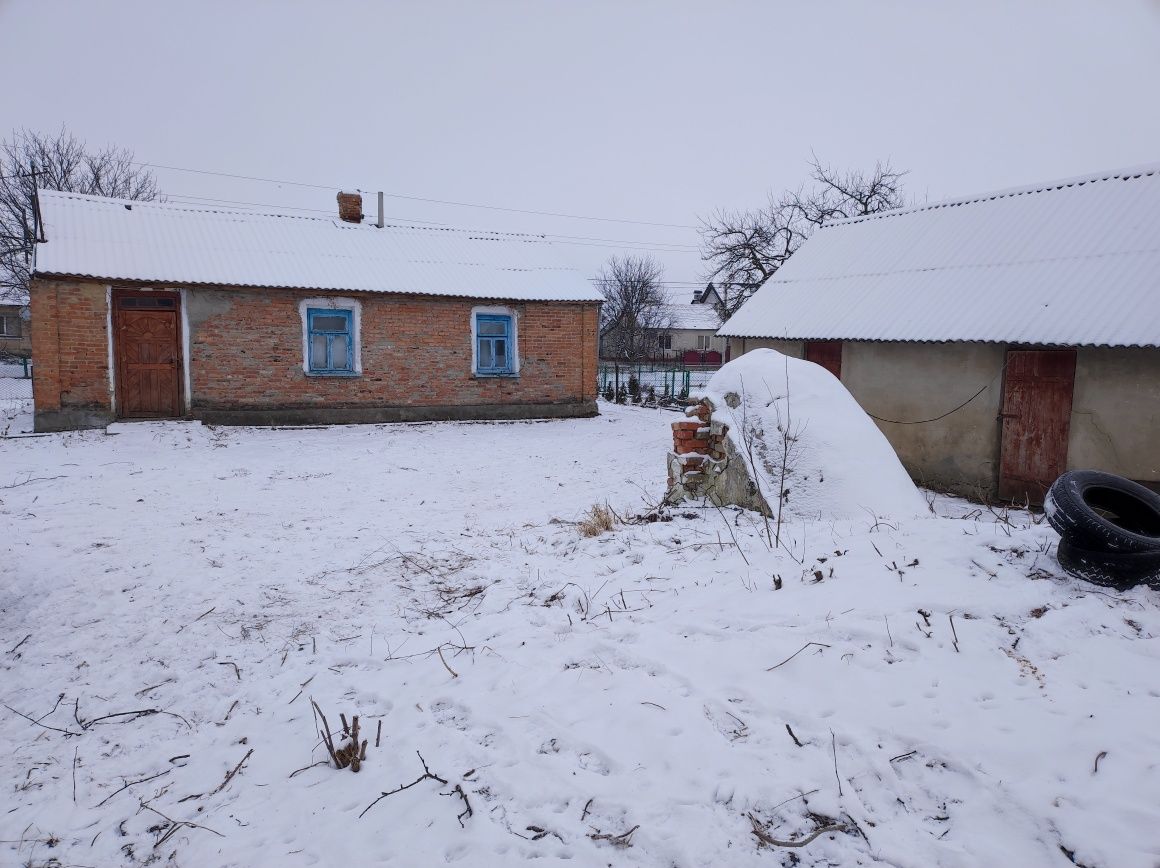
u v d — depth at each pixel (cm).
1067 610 358
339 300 1594
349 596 557
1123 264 951
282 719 374
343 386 1616
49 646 477
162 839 283
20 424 1496
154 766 340
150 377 1455
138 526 771
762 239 2747
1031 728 277
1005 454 1029
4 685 427
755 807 264
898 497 616
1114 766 252
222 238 1612
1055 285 988
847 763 278
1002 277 1063
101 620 518
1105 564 379
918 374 1126
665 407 2212
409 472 1131
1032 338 938
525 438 1516
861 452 636
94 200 1572
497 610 496
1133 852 217
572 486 1028
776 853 243
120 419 1430
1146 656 317
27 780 330
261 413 1540
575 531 681
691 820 261
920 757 275
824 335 1218
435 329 1695
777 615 399
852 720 301
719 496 701
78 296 1371
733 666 356
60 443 1246
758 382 695
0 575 602
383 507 886
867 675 329
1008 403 1021
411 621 496
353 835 273
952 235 1230
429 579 588
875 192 2723
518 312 1775
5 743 363
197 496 925
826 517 598
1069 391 962
